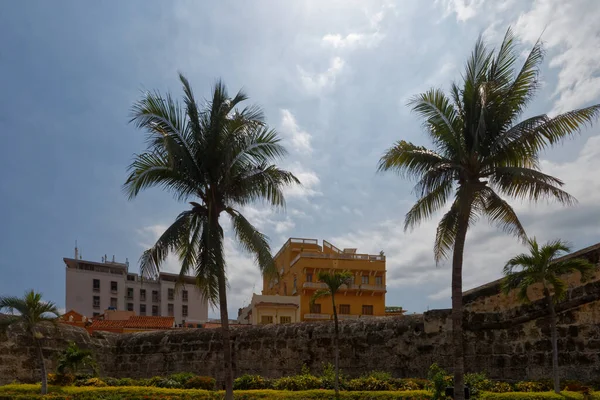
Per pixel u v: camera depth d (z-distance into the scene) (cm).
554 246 1780
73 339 2473
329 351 2380
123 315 4800
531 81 1506
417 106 1570
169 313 7850
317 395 1920
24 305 1928
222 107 1675
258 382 2198
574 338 1955
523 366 2033
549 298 1798
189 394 1959
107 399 1877
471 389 1794
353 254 5100
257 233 1722
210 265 1623
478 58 1543
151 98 1625
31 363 2256
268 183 1684
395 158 1570
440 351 2183
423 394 1808
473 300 2173
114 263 7806
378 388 2014
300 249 5416
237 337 2528
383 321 2347
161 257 1625
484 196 1574
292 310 4747
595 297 1941
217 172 1672
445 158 1574
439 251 1648
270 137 1677
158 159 1648
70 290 7256
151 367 2620
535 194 1463
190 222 1717
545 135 1462
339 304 4969
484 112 1463
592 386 1836
